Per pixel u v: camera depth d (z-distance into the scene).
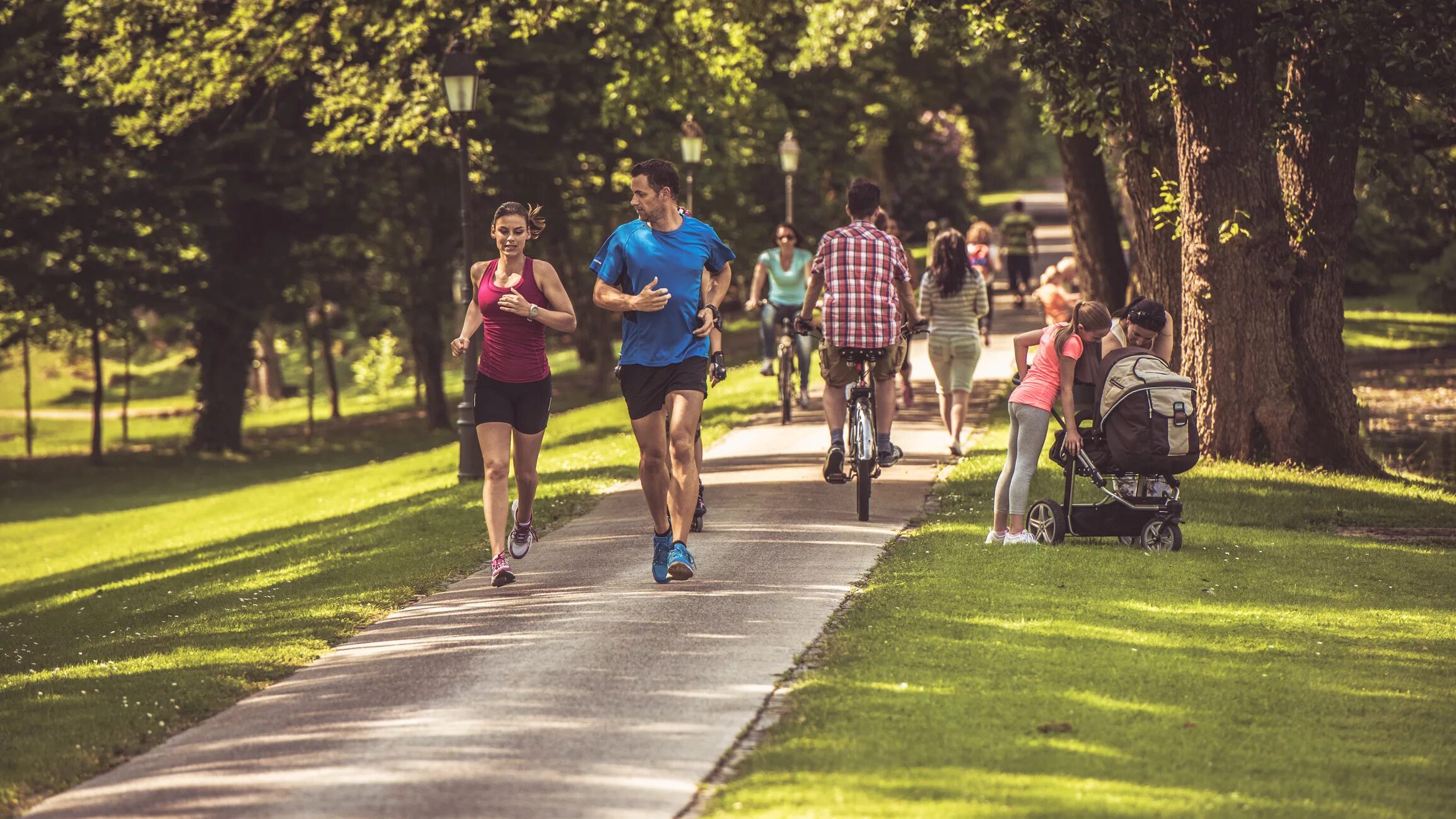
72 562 62.31
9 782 16.91
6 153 86.38
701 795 15.34
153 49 68.44
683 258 24.12
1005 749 16.41
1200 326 41.59
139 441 134.12
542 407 25.94
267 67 68.50
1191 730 17.47
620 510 35.97
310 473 95.88
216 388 110.00
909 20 44.56
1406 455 55.09
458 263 112.50
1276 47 40.44
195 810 15.47
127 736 18.84
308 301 115.75
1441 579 27.48
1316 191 42.31
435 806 15.13
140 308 102.94
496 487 25.56
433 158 96.19
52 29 88.44
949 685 19.02
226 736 18.55
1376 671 20.73
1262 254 40.72
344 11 65.94
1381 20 37.16
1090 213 67.69
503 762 16.47
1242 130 40.41
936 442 45.28
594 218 100.62
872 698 18.36
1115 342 29.89
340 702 19.69
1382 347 100.19
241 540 49.91
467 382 50.25
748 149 107.75
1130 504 29.47
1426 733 17.80
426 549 33.59
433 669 21.02
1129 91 45.09
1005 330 85.81
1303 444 41.44
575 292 114.44
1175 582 26.36
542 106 86.62
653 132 96.81
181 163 93.06
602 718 18.05
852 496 35.91
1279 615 24.09
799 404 55.97
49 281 96.12
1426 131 51.88
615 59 77.25
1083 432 29.50
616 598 25.02
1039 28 38.31
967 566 26.98
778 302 51.38
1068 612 23.50
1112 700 18.58
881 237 32.38
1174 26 37.78
